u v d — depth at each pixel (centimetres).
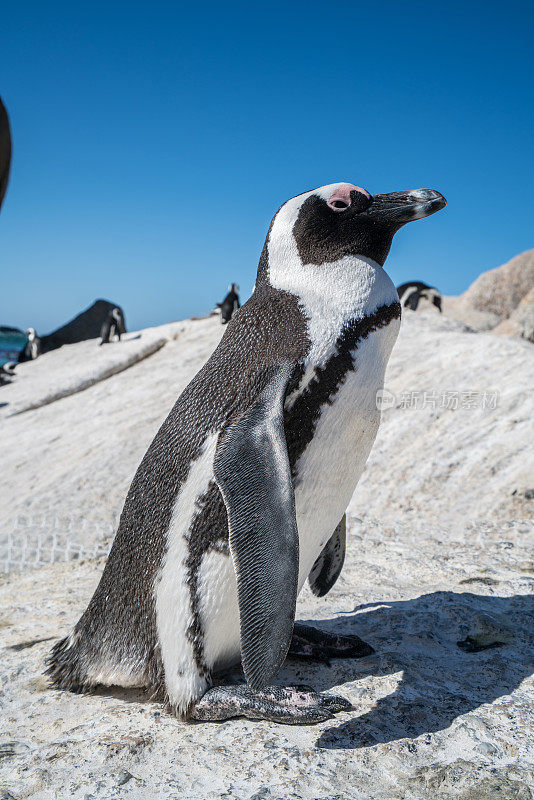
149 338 1524
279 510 205
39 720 237
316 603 337
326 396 229
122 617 241
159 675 233
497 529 470
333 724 214
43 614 358
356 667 255
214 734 214
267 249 262
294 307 242
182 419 240
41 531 579
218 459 211
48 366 1600
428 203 240
